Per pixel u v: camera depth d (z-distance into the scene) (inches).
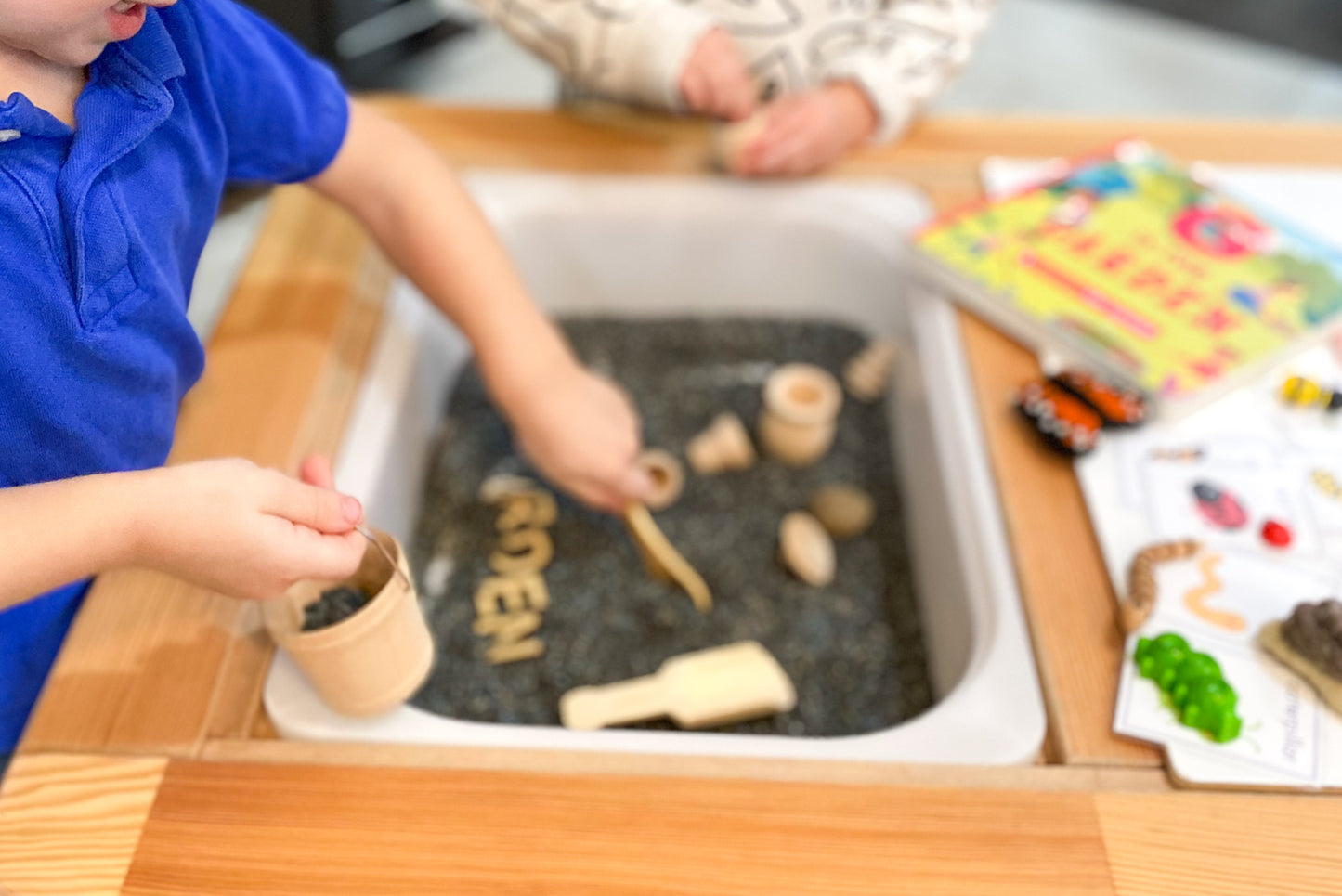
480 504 34.0
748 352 39.1
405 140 27.3
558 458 29.2
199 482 17.8
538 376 28.7
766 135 36.1
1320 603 22.1
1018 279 31.5
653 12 35.1
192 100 20.9
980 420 28.7
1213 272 31.8
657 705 26.8
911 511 33.3
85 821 19.5
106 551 17.2
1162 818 19.7
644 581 31.9
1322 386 28.9
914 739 21.5
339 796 19.9
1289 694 21.7
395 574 20.1
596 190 37.2
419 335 33.6
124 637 22.4
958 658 26.5
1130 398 27.9
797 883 18.6
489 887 18.6
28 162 17.4
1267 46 94.3
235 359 29.0
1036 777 20.4
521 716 28.0
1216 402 28.6
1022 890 18.6
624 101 40.8
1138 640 22.6
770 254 38.4
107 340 19.3
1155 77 90.8
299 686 22.0
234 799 19.8
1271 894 18.6
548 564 32.3
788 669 29.6
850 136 36.8
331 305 31.0
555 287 39.4
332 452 27.8
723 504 34.3
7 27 15.9
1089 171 35.9
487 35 91.0
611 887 18.6
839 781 20.3
